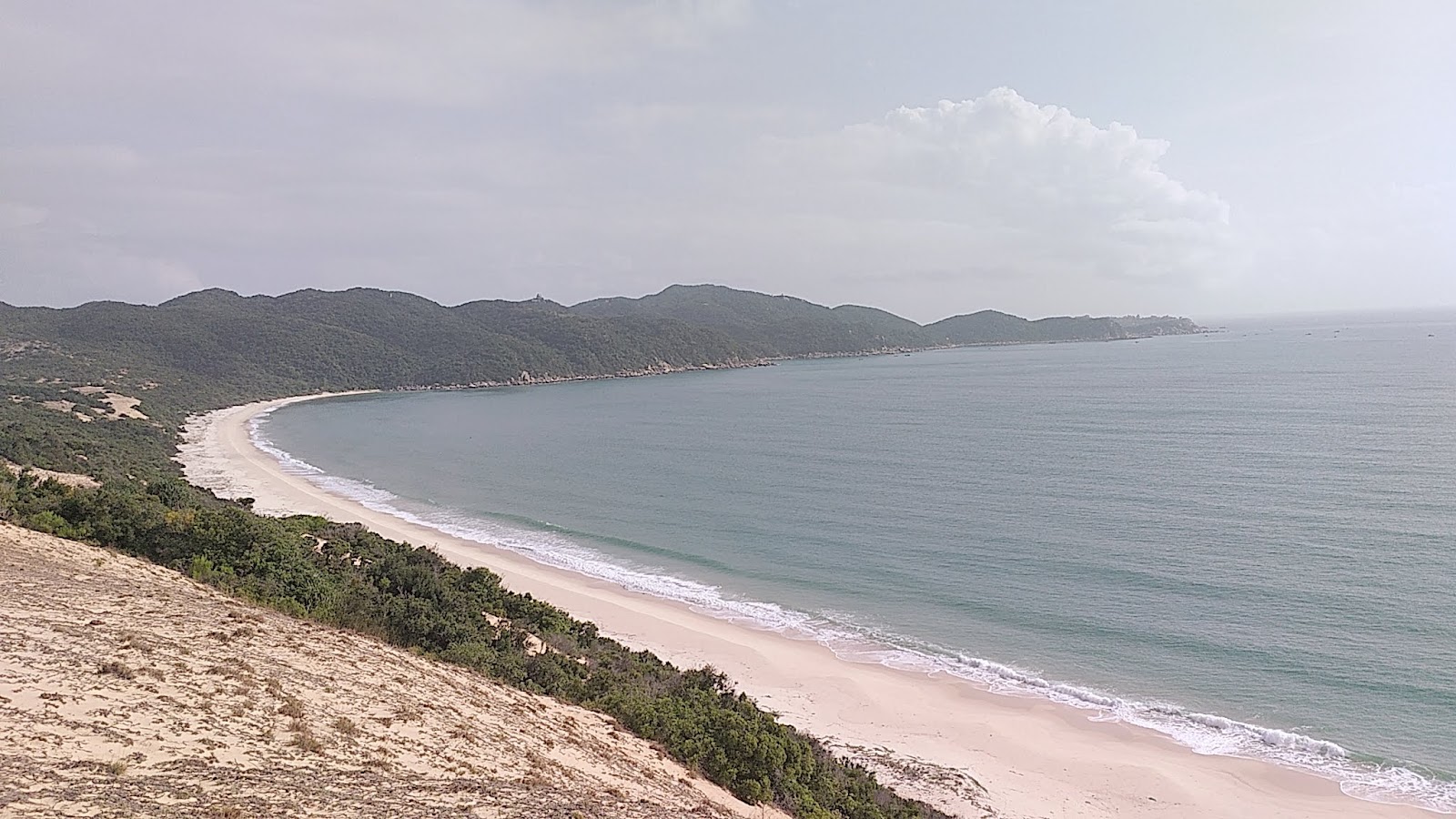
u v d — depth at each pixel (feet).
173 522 104.06
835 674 130.21
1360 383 497.87
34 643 50.49
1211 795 94.94
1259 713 113.70
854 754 102.53
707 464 332.80
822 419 467.93
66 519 100.78
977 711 117.60
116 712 43.62
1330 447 292.20
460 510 258.16
